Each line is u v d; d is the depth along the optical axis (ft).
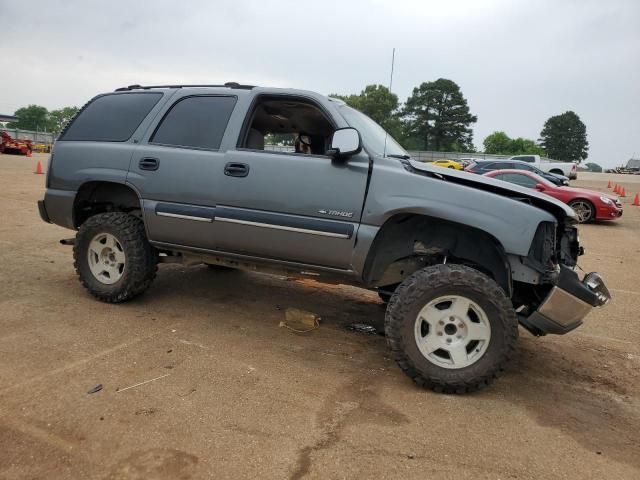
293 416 9.43
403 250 12.12
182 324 13.99
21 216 30.09
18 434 8.36
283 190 12.35
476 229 11.30
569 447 9.00
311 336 13.85
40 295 15.62
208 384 10.48
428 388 10.94
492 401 10.64
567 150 344.90
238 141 13.29
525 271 10.97
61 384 10.09
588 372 12.60
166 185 13.78
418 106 215.72
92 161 14.90
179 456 8.02
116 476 7.47
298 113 14.16
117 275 15.08
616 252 29.94
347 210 11.80
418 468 8.08
